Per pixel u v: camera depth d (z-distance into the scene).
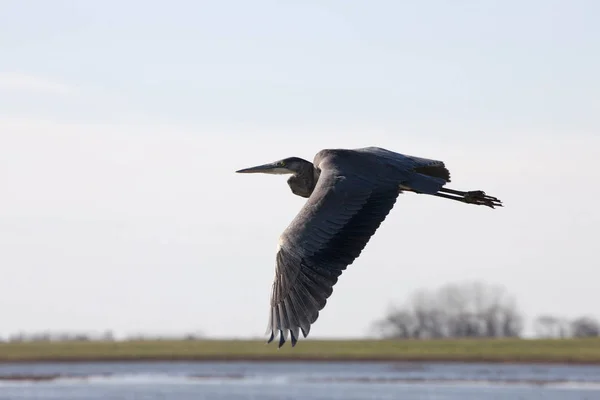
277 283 10.80
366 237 11.29
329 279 10.85
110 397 37.41
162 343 69.81
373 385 41.44
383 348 64.81
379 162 12.25
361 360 58.22
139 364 56.44
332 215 11.34
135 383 43.28
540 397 36.22
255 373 48.91
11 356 60.47
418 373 48.94
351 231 11.27
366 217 11.46
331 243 11.09
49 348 65.88
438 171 12.72
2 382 44.38
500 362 56.50
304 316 10.55
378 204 11.64
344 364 55.84
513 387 40.41
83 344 69.00
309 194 14.15
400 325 83.69
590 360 55.31
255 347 66.31
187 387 41.03
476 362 56.34
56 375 48.09
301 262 10.85
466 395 37.16
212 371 50.53
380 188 11.86
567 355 57.78
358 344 68.00
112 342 69.81
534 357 57.03
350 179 11.83
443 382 42.88
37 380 45.28
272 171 14.11
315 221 11.20
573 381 42.88
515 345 65.06
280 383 42.84
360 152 12.48
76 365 55.44
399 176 12.09
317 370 51.38
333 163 12.15
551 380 43.50
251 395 37.44
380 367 53.41
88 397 37.41
